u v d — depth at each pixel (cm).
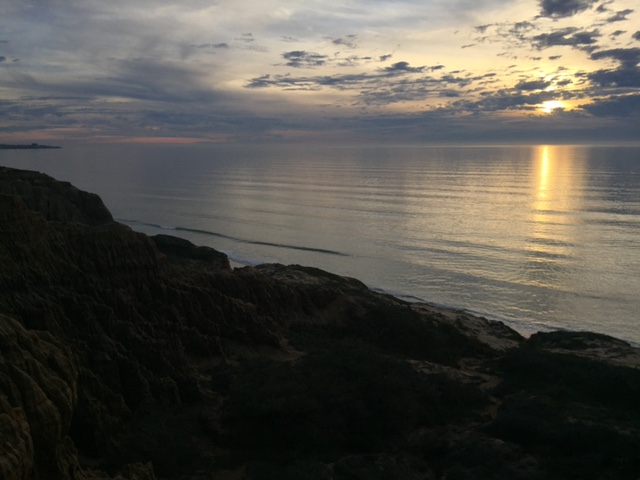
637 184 16612
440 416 2547
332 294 4066
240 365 2878
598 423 2219
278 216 12125
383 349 3631
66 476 1384
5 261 2223
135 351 2405
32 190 5325
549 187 16575
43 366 1526
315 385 2541
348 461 2069
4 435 1184
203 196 16525
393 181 19975
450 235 9350
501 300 5831
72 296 2372
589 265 7181
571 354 3522
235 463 2084
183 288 3105
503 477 1898
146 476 1669
